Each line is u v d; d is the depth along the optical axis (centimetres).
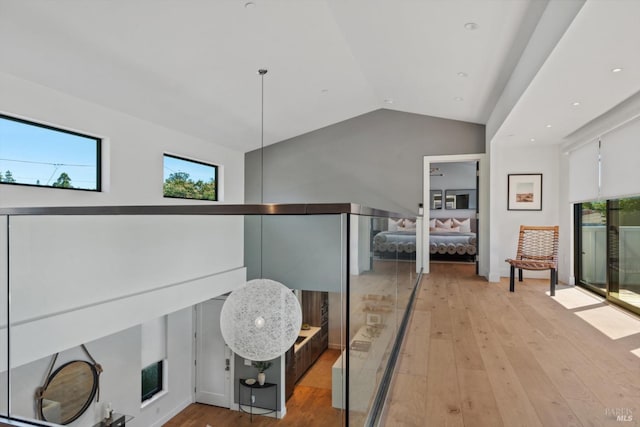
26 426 162
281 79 435
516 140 534
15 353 188
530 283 542
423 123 621
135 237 254
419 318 358
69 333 220
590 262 489
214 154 579
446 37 342
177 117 451
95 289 236
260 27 323
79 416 173
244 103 479
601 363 247
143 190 429
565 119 418
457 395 204
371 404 173
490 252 556
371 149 644
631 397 201
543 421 178
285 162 685
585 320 348
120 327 242
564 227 546
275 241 158
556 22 239
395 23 330
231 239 189
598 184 434
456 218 916
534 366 243
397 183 633
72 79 320
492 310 386
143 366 178
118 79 341
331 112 598
